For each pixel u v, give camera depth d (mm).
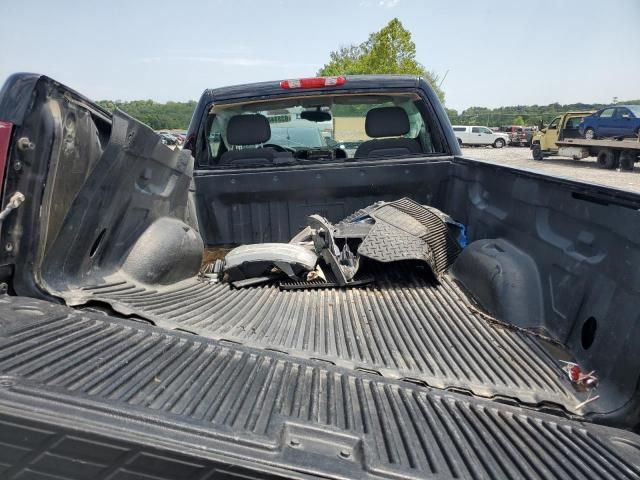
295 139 4434
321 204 3844
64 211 1848
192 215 3453
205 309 2318
